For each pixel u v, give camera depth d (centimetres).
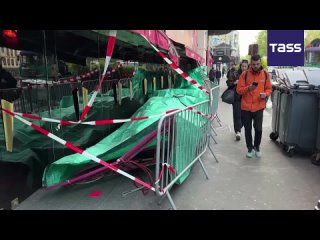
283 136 566
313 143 525
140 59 820
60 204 359
